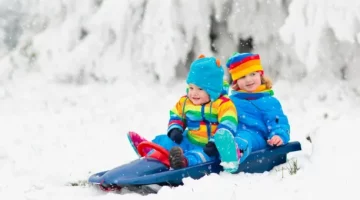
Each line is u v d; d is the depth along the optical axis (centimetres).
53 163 838
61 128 1048
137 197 534
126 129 1029
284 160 662
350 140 628
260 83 670
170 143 637
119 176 575
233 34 1225
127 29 1284
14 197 597
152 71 1259
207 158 606
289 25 1065
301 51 1054
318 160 601
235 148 584
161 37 1195
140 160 606
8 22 1623
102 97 1214
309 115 1009
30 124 1074
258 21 1200
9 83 1358
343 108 1027
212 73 620
